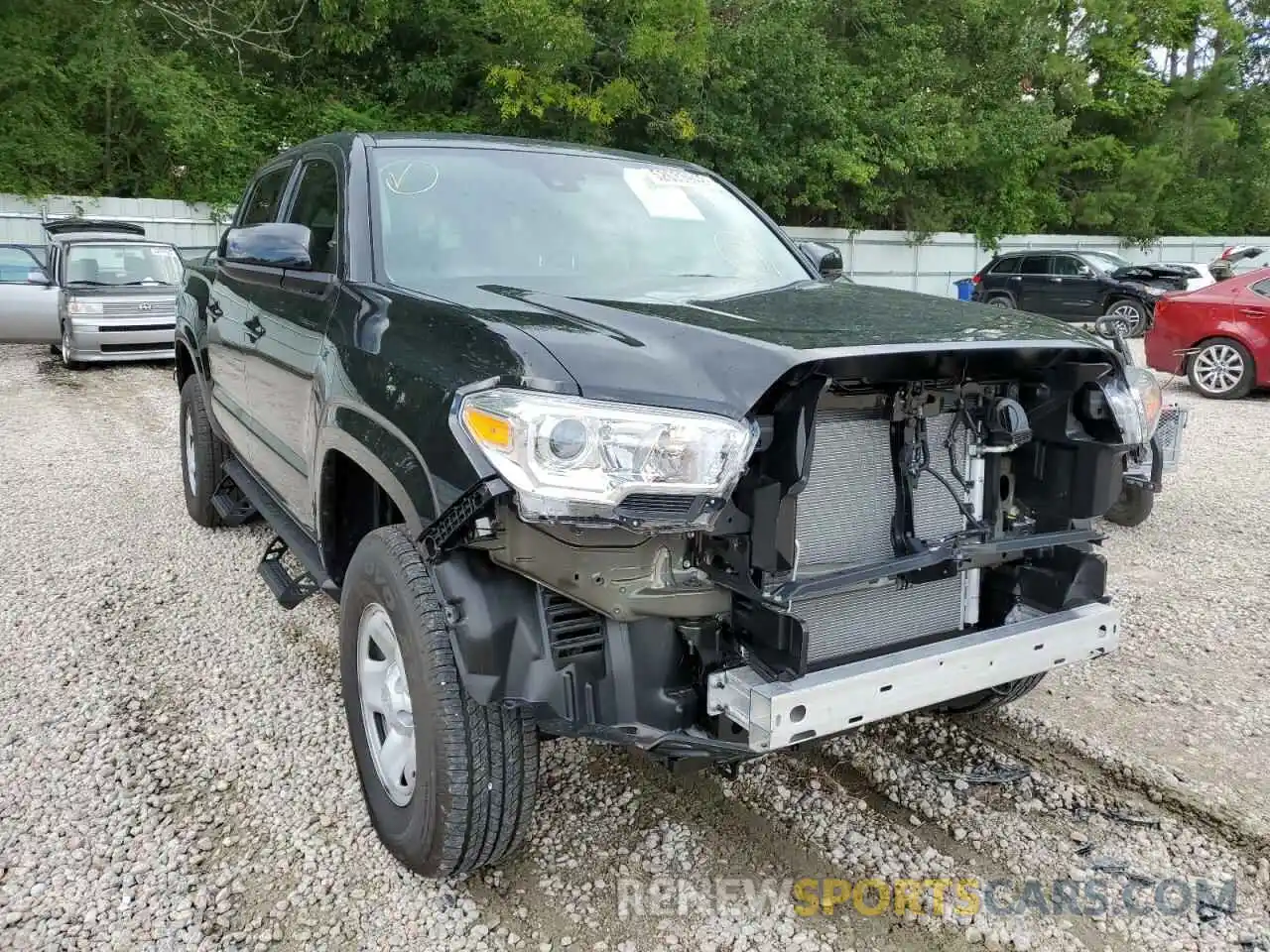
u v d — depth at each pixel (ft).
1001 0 86.48
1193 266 67.77
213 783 10.50
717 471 6.96
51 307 45.47
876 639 8.64
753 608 7.58
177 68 65.82
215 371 16.02
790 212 86.79
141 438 28.43
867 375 7.58
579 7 63.67
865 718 7.64
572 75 67.72
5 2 61.05
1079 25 103.81
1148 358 39.93
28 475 23.76
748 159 72.18
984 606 9.59
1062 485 8.91
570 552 7.25
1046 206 101.19
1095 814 10.09
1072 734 11.59
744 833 9.73
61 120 63.57
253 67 69.41
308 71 70.38
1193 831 9.76
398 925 8.38
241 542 18.48
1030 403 9.02
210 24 63.72
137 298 42.27
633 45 62.59
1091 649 8.96
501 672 7.33
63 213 62.28
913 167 82.99
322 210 11.96
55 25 62.80
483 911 8.55
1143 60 107.86
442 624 7.98
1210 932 8.35
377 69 70.64
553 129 69.00
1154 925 8.44
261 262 10.32
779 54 71.36
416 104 70.13
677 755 7.59
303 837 9.59
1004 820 9.97
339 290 10.44
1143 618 15.31
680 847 9.48
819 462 8.05
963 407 8.58
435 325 8.50
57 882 8.87
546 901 8.70
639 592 7.45
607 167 12.92
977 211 90.63
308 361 10.66
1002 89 89.15
